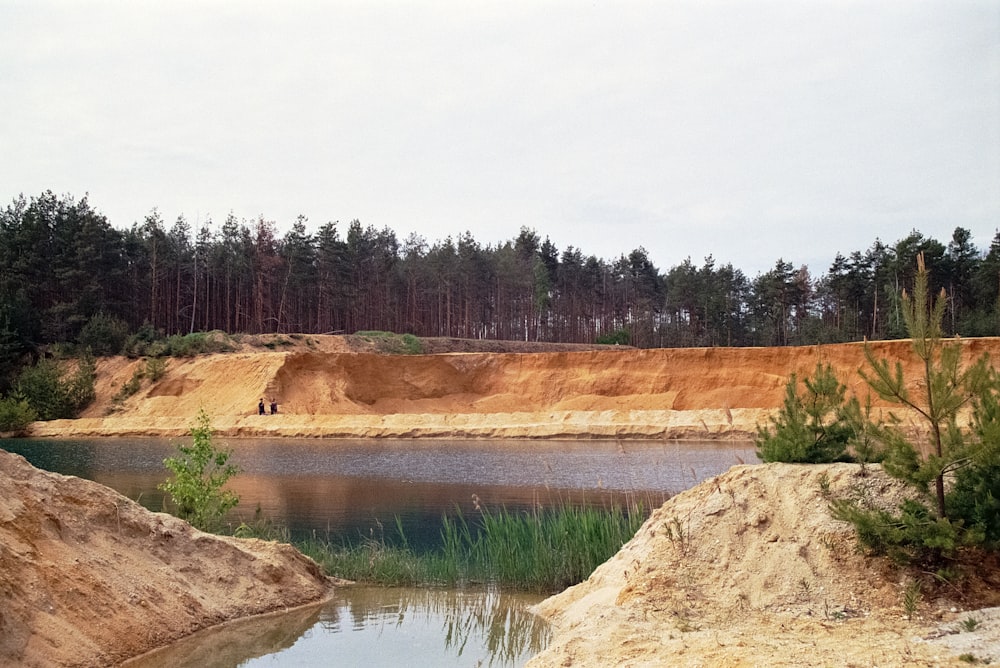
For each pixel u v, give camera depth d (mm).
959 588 8625
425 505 21906
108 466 32094
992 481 9039
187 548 11352
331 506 21812
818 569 9258
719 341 108062
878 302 89188
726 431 43188
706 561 9906
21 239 77250
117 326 70250
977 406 9352
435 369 63406
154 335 71062
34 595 8406
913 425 10297
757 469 11102
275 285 97812
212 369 61188
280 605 11531
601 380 57812
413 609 11617
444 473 29500
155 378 61375
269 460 34562
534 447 41375
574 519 14344
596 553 13156
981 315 74062
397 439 47594
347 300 98312
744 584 9383
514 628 10516
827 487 10180
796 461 11414
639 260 128625
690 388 54219
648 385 56094
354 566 13977
